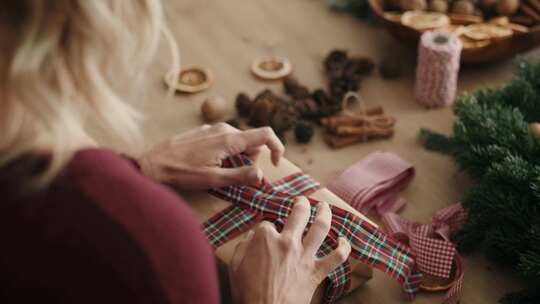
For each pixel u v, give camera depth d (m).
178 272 0.54
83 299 0.53
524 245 0.94
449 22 1.25
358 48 1.33
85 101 0.54
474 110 1.05
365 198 1.04
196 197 0.95
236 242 0.91
